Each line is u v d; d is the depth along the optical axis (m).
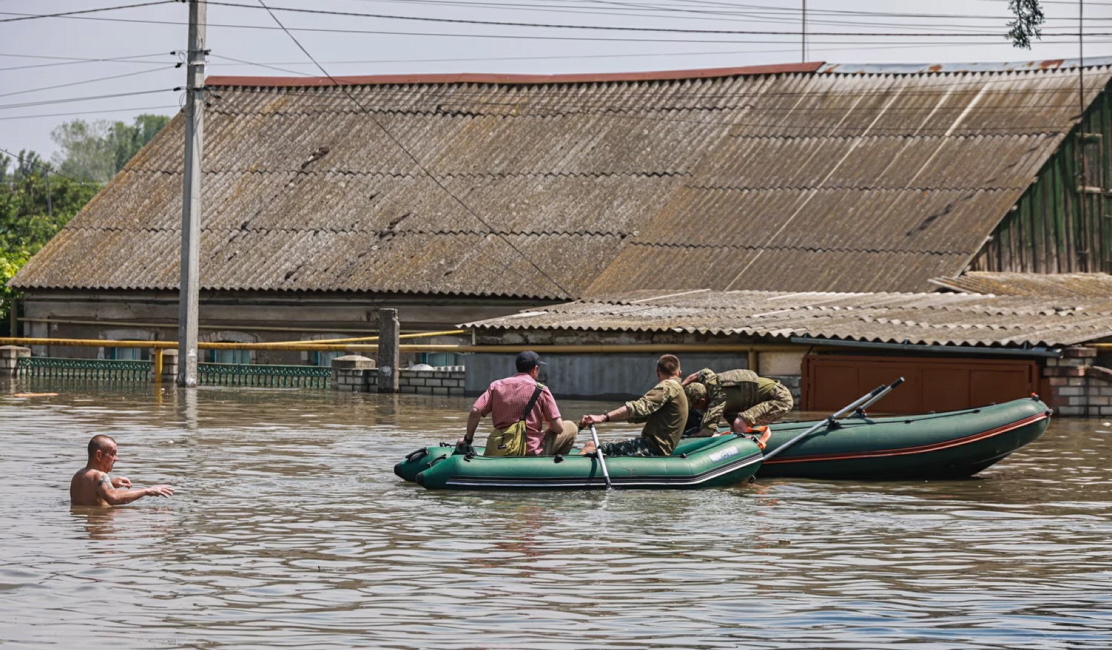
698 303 83.62
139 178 114.00
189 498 39.00
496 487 40.41
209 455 49.09
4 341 100.12
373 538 33.09
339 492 40.34
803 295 85.75
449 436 56.38
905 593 27.45
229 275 101.94
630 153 106.12
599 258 96.25
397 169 109.56
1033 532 34.47
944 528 34.97
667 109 109.94
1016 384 65.88
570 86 115.62
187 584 27.91
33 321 107.81
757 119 106.75
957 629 24.70
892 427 44.25
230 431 57.97
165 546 31.81
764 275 90.75
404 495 39.84
